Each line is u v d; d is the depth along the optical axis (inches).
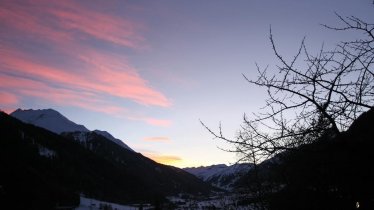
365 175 151.6
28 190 3262.8
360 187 159.2
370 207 156.1
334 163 155.7
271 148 149.8
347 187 168.4
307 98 146.0
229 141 153.7
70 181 6338.6
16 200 2874.0
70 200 4468.5
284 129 152.1
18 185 3221.0
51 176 5718.5
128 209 5836.6
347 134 148.0
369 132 143.1
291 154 166.7
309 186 219.3
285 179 231.6
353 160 149.8
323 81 144.3
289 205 251.8
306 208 228.7
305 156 162.1
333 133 155.9
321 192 204.4
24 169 4124.0
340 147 142.7
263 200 315.9
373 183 153.5
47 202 3385.8
